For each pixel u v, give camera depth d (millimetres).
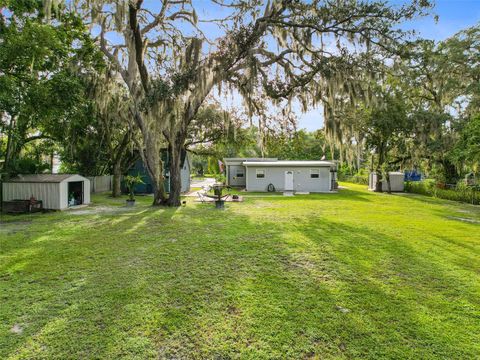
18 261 4883
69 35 10883
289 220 8922
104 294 3619
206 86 10055
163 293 3658
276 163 21125
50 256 5168
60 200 10992
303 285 3928
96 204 13109
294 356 2484
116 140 18328
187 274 4309
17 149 12547
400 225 8180
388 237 6699
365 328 2896
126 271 4422
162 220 8859
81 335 2750
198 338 2723
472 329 2891
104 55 12109
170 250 5559
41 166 13828
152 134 11891
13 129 10844
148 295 3596
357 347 2602
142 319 3035
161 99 9727
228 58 10008
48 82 10148
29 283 3963
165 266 4652
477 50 14484
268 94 10953
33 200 10594
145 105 9891
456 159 12922
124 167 18781
